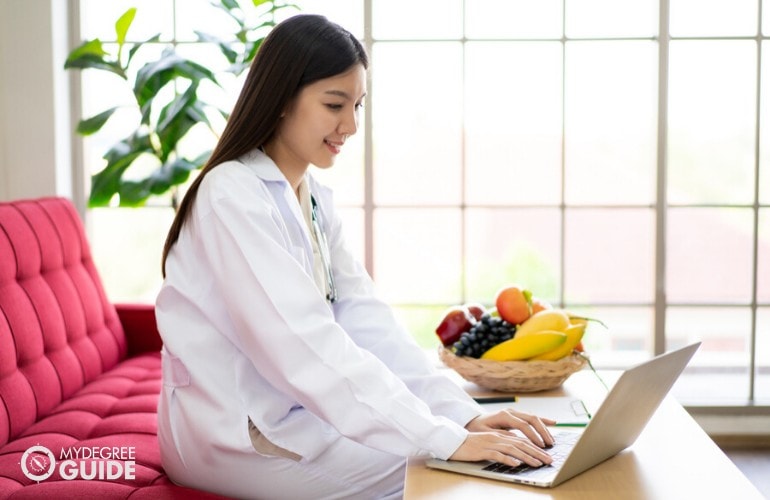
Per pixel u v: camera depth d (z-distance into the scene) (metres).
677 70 5.52
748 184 9.15
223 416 1.65
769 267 9.38
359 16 8.47
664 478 1.39
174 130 3.15
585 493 1.32
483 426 1.59
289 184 1.74
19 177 3.39
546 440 1.53
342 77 1.68
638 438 1.60
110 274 10.40
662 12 3.46
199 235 1.67
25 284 2.30
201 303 1.68
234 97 3.52
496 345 1.95
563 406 1.80
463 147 3.67
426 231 11.22
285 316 1.55
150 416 2.20
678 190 9.27
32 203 2.56
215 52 3.77
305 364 1.54
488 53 9.93
